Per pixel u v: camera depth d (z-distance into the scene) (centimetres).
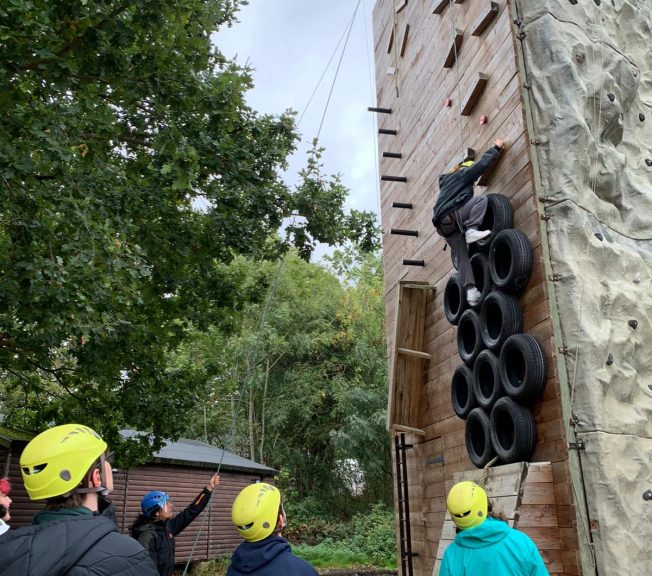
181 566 1666
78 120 725
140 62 717
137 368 1067
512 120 688
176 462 1667
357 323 2897
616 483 543
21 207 652
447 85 873
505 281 645
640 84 764
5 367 1041
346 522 2723
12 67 587
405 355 891
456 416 789
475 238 690
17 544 198
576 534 537
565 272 607
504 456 621
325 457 2900
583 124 644
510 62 699
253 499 301
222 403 2823
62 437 221
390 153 1034
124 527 1534
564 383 579
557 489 564
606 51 705
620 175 676
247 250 970
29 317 674
